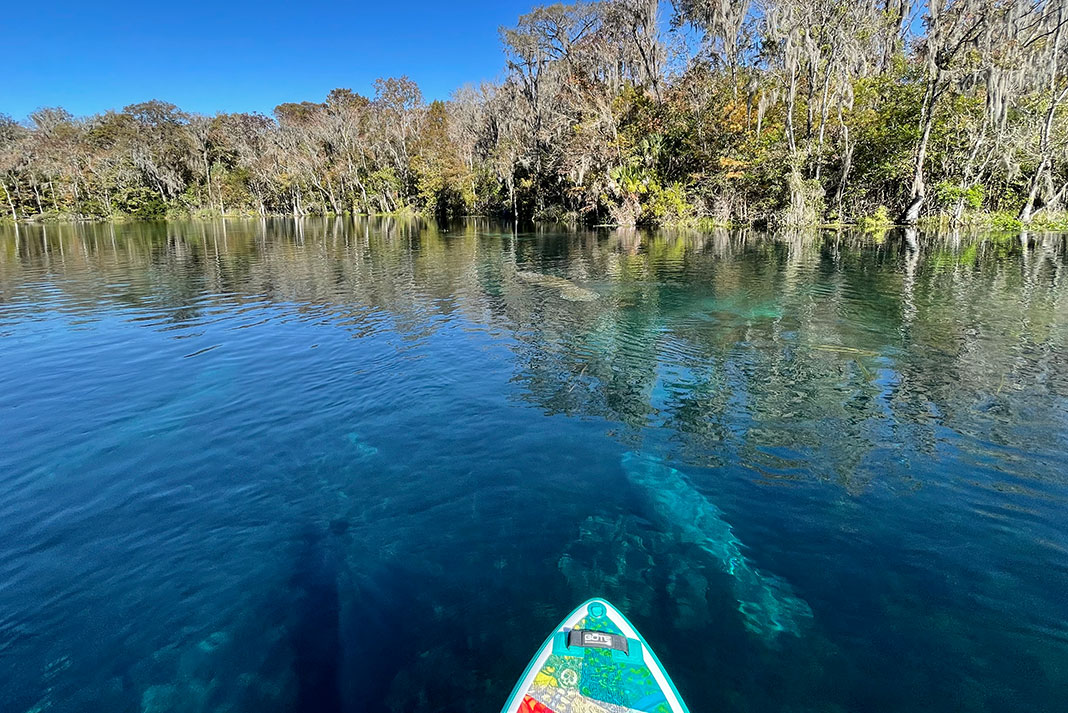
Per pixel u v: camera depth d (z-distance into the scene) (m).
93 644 4.12
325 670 3.87
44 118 78.06
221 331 12.33
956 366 9.08
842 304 13.24
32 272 21.64
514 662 3.91
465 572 4.79
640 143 34.62
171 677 3.84
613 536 5.21
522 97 45.00
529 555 4.98
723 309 13.25
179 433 7.44
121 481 6.30
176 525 5.50
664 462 6.52
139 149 66.75
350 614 4.36
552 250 25.41
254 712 3.58
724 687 3.67
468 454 6.80
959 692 3.61
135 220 64.44
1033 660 3.83
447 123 62.47
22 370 9.89
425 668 3.87
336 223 53.75
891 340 10.46
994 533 5.14
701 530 5.27
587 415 7.81
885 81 28.34
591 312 13.38
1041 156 24.66
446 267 21.14
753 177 31.47
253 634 4.18
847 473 6.18
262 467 6.57
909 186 28.27
